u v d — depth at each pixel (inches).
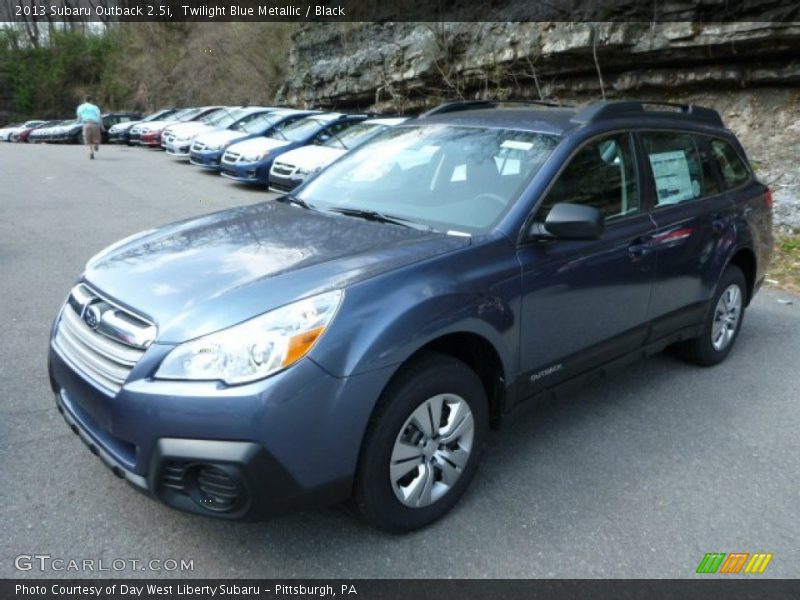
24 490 119.3
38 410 147.9
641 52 444.8
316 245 118.4
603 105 148.2
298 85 962.7
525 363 125.3
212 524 112.8
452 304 108.3
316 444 95.6
